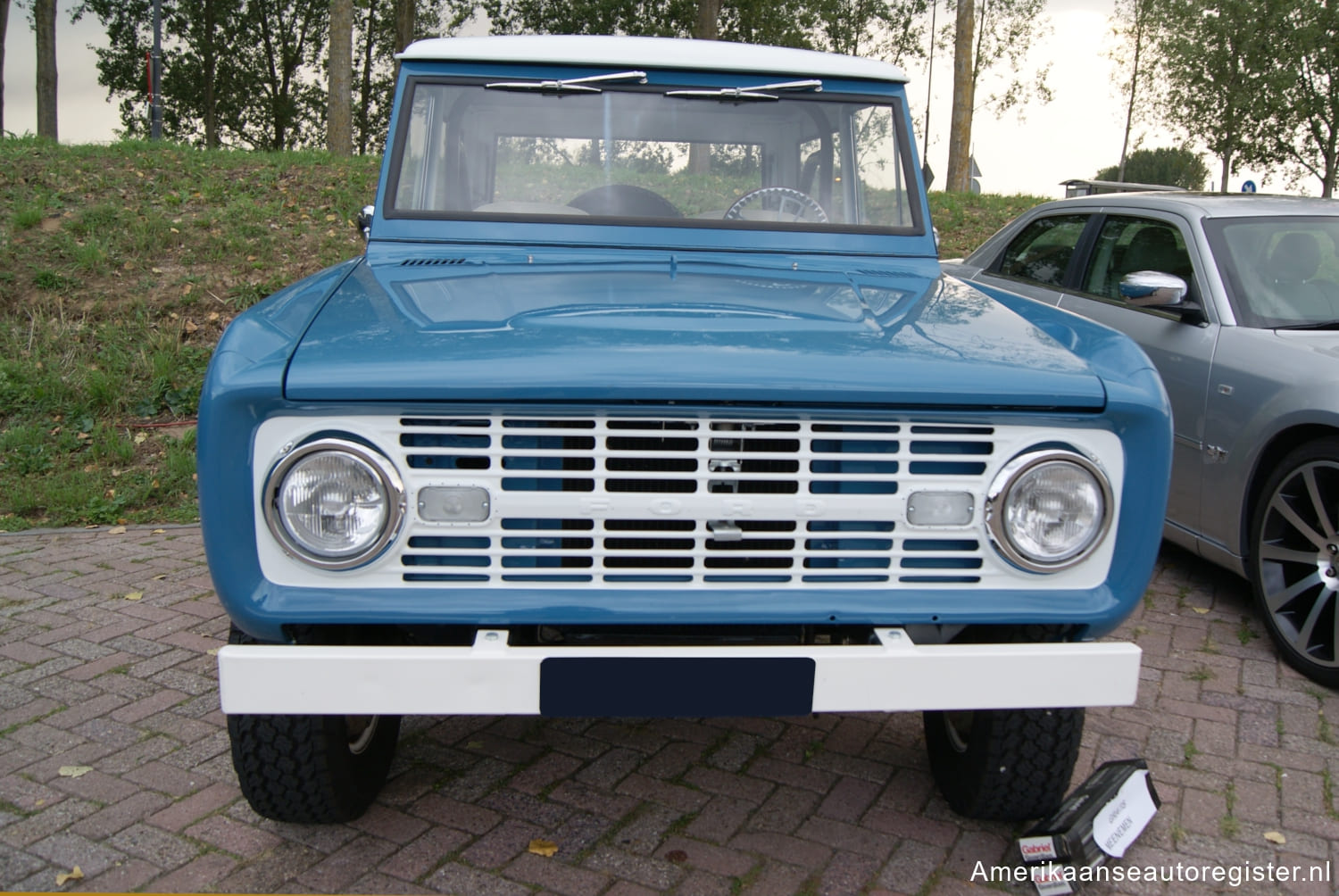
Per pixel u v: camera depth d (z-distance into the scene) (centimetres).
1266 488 383
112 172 1011
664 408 202
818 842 268
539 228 318
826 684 209
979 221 1266
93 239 823
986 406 207
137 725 325
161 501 560
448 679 203
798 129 338
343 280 269
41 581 449
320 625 218
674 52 334
